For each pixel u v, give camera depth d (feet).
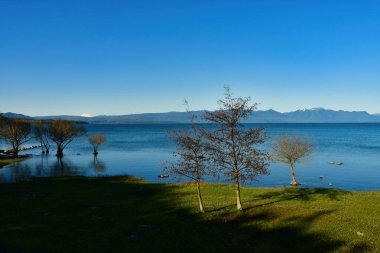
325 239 74.69
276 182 206.69
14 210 103.91
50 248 70.33
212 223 89.71
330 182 206.90
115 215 98.43
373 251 67.36
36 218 93.86
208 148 103.55
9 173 250.98
